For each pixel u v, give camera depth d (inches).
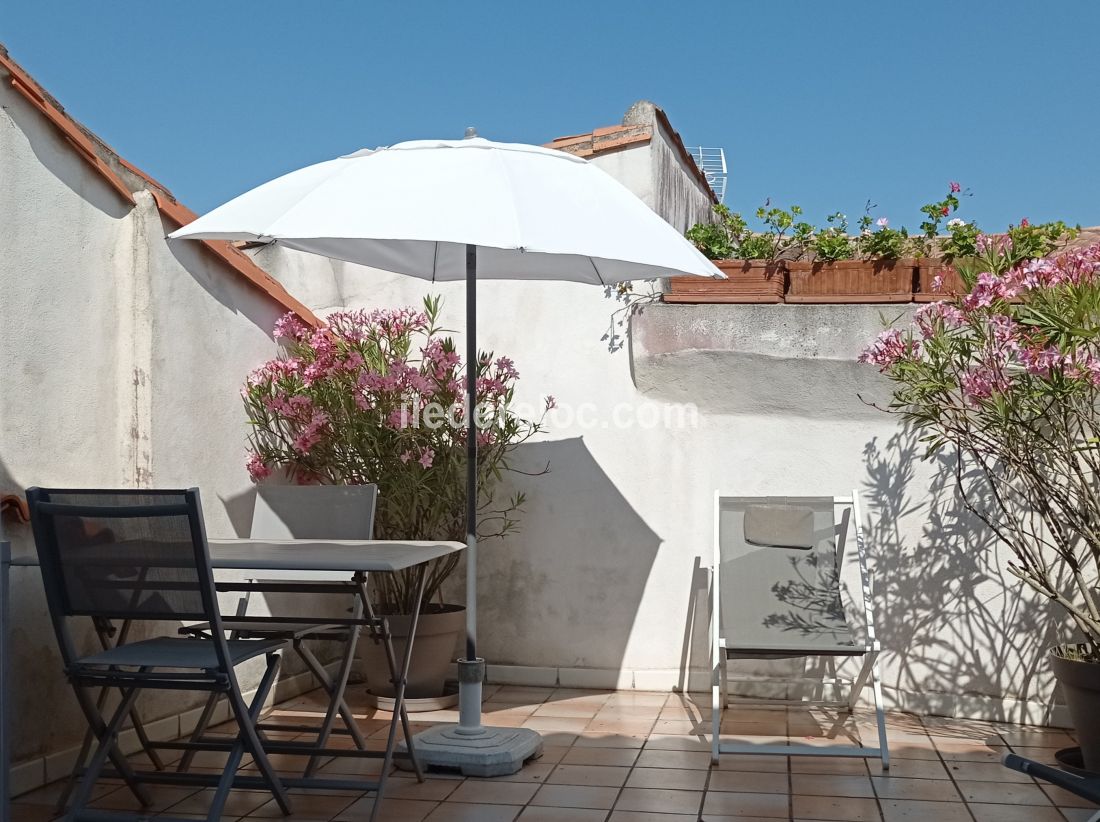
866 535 213.0
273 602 213.8
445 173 154.5
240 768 169.9
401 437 213.8
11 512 149.1
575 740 187.6
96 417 171.3
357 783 144.3
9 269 151.9
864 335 211.6
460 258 202.1
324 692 228.4
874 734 192.2
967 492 205.6
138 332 178.2
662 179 246.2
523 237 141.3
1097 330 150.6
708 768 170.2
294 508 184.1
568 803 151.7
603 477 230.1
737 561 198.1
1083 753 167.5
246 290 212.7
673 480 226.1
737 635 183.3
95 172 171.5
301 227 141.1
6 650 129.3
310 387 215.9
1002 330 159.9
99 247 172.9
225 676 127.7
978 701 203.8
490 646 235.3
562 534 231.9
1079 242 222.4
